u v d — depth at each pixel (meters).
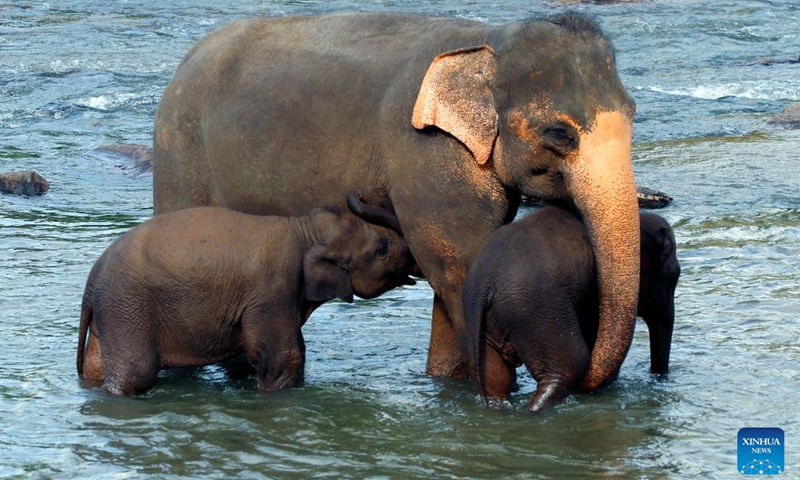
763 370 11.86
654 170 21.38
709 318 13.40
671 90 30.52
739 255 15.85
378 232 11.61
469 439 10.35
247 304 11.40
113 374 11.33
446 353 12.02
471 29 10.99
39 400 11.22
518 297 10.55
